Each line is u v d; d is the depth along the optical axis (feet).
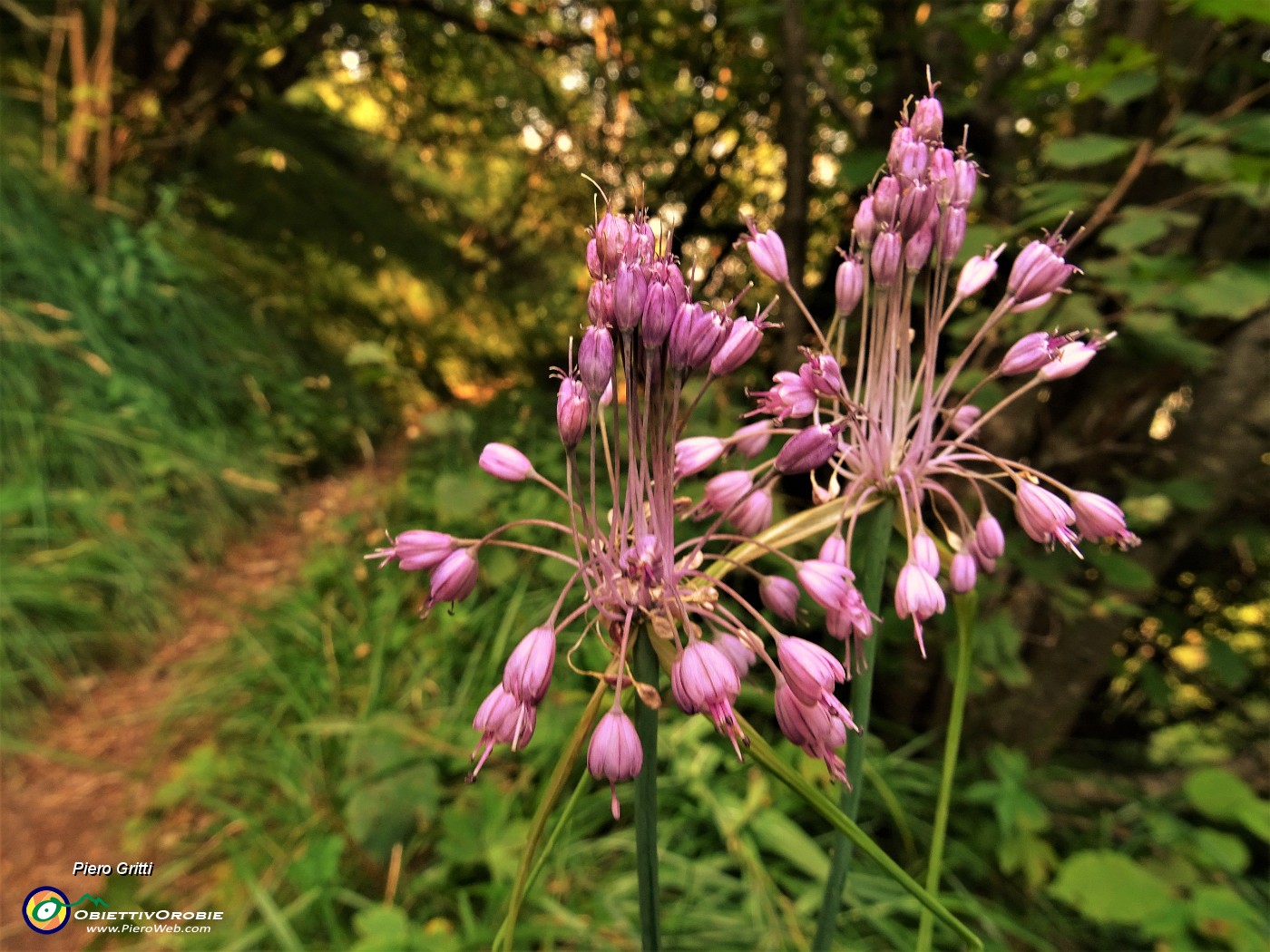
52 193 16.37
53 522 11.45
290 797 7.90
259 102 28.12
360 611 10.09
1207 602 10.12
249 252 22.12
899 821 6.18
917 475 2.95
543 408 16.46
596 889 6.63
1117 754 10.37
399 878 7.00
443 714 8.39
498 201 39.50
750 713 7.67
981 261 2.94
